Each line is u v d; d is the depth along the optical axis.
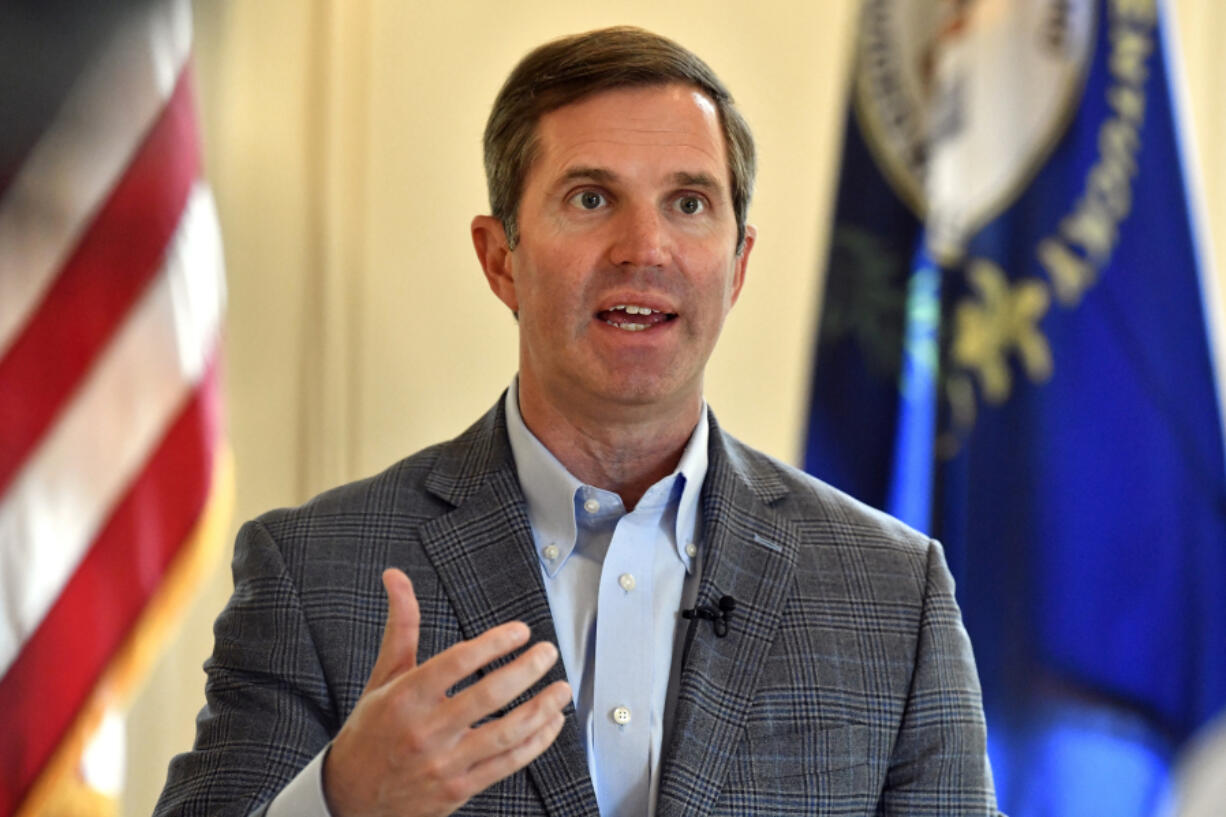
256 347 9.98
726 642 5.35
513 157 5.63
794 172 11.14
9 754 8.78
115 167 9.12
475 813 5.05
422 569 5.48
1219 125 11.78
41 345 8.90
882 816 5.40
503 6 10.66
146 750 9.47
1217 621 10.03
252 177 10.02
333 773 4.39
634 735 5.23
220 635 5.48
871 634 5.52
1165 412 10.14
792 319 11.09
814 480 6.24
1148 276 10.25
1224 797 9.87
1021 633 9.96
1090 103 10.34
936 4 10.45
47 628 8.85
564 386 5.48
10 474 8.78
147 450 9.11
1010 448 10.08
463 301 10.51
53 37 9.05
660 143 5.38
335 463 10.16
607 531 5.64
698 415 5.81
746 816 5.07
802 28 11.20
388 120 10.41
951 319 10.18
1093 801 9.86
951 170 10.29
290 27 10.13
